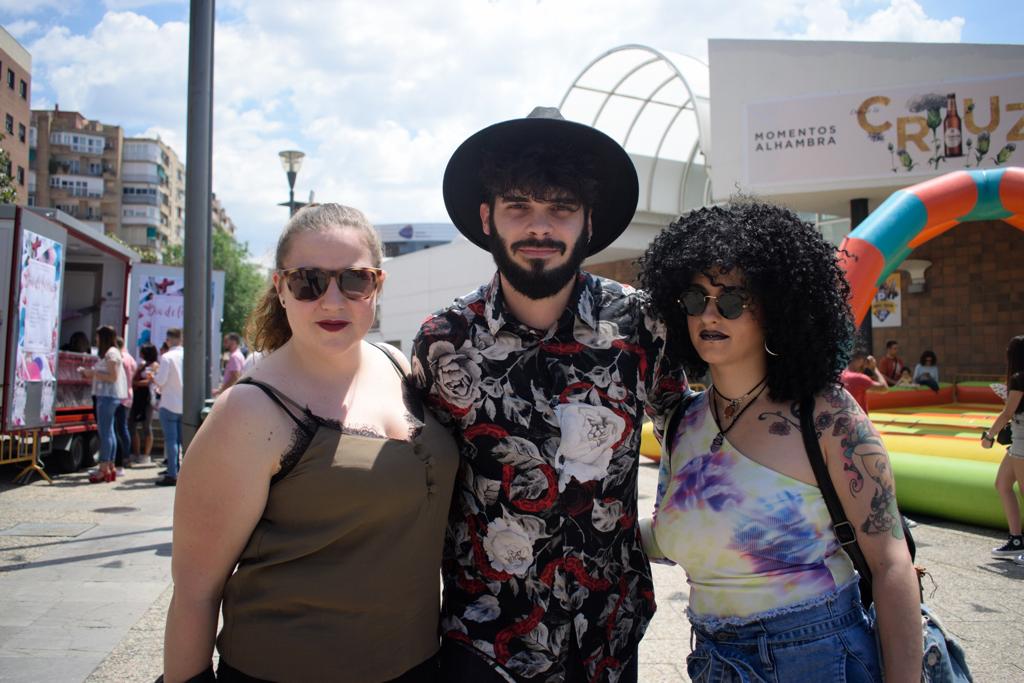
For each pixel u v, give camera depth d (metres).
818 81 13.12
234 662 1.64
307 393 1.71
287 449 1.60
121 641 3.75
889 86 12.73
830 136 12.99
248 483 1.58
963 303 15.98
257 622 1.62
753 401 1.83
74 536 5.92
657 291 1.97
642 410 2.05
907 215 7.19
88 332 12.00
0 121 54.41
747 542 1.71
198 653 1.62
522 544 1.90
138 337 12.34
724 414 1.88
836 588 1.69
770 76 13.33
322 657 1.61
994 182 7.34
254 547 1.62
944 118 12.56
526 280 1.94
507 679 1.84
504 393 1.94
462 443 1.97
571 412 1.94
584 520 1.93
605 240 2.38
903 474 6.54
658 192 17.12
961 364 15.98
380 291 1.81
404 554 1.70
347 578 1.62
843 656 1.64
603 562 1.96
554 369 1.97
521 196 1.93
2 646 3.67
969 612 4.10
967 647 3.59
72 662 3.49
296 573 1.61
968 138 12.51
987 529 6.07
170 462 8.56
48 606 4.27
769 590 1.69
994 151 12.41
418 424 1.84
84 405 9.73
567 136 2.10
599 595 1.95
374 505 1.63
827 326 1.75
